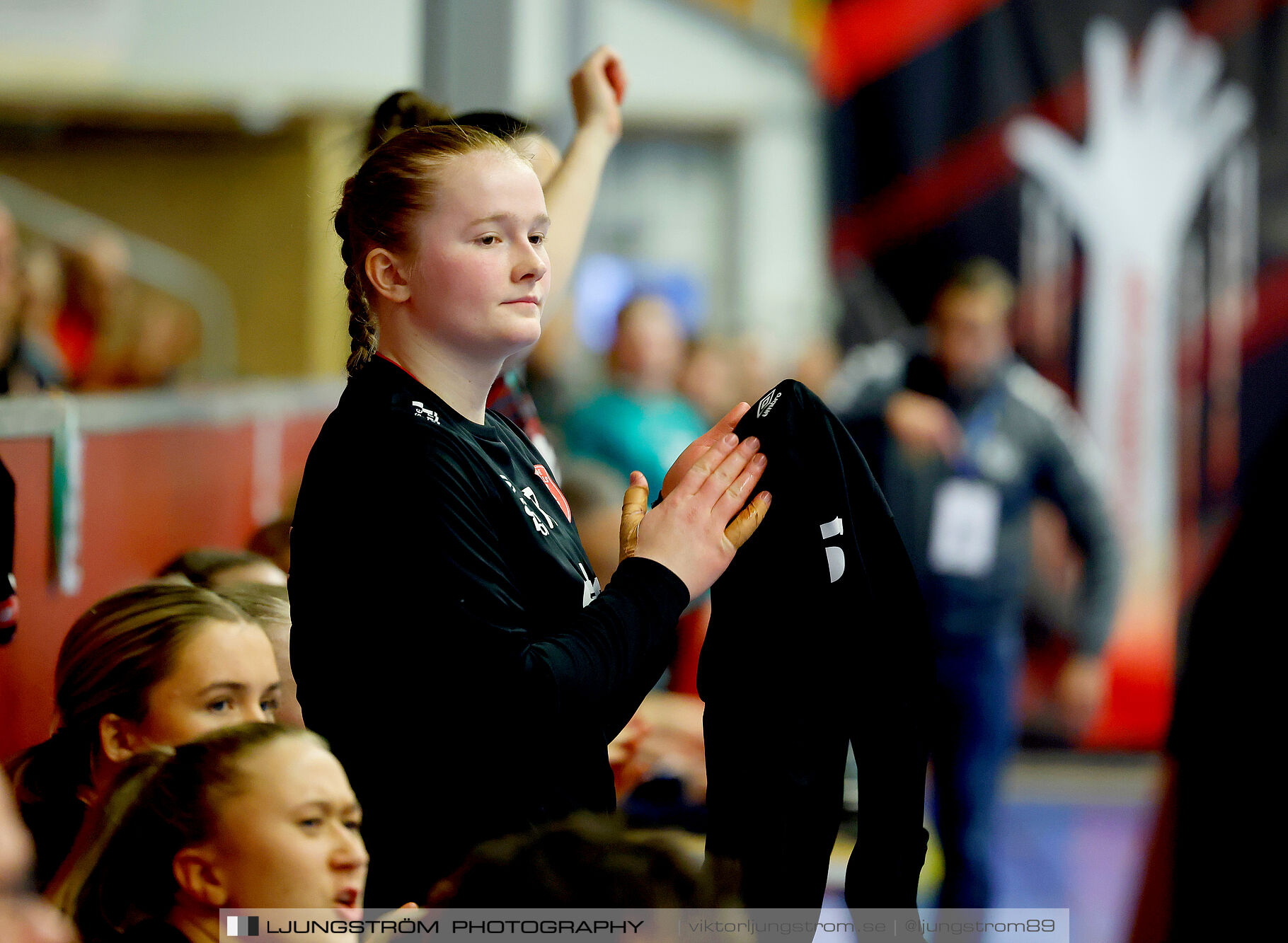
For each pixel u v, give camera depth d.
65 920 4.34
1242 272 23.44
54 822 5.36
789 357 29.91
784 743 4.85
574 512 9.85
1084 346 23.64
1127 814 19.84
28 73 28.92
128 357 21.36
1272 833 4.66
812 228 31.17
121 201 33.66
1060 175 23.72
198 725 5.41
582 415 17.58
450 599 4.40
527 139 6.46
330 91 29.42
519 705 4.29
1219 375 23.44
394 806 4.56
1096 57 23.62
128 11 28.44
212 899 4.41
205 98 29.64
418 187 4.65
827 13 24.42
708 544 4.63
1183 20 23.52
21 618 7.57
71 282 20.42
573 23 18.88
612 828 3.91
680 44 30.78
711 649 4.98
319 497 4.64
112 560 9.16
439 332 4.71
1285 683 4.70
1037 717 22.77
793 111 30.97
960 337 15.66
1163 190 23.48
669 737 9.02
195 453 11.07
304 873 4.40
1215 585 4.96
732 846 4.80
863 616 4.90
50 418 7.91
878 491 5.05
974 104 23.98
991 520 15.26
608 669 4.36
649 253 32.16
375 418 4.61
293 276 33.09
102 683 5.45
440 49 12.79
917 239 24.19
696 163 31.98
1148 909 4.94
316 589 4.59
